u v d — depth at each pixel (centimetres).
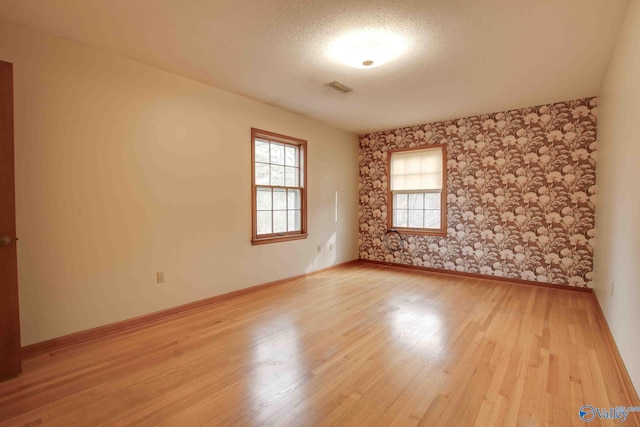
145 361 223
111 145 276
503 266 454
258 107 404
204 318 308
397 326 284
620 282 230
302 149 474
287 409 170
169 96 316
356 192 597
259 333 270
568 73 315
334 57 282
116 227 280
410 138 537
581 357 227
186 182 331
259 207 420
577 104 398
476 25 231
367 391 186
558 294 389
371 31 240
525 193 436
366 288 415
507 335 265
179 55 280
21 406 173
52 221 245
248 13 218
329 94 378
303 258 481
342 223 562
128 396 182
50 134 244
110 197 276
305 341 254
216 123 357
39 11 214
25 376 204
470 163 477
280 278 441
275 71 313
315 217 502
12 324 202
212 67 304
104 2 204
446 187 498
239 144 383
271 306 342
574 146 402
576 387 189
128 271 288
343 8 212
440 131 504
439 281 453
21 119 231
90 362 222
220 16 221
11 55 227
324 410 168
